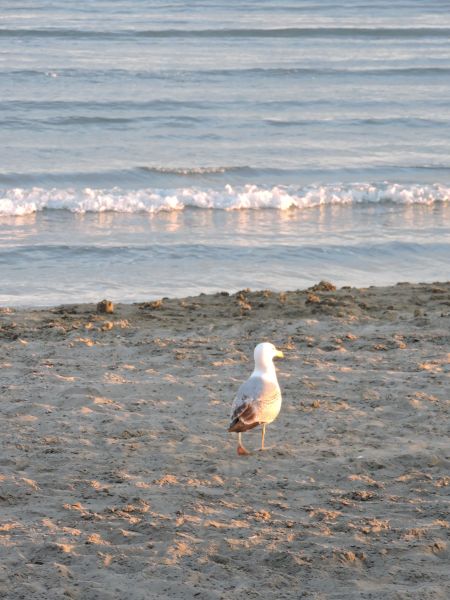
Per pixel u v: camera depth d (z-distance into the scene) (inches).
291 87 1967.3
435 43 2677.2
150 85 1914.4
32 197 1105.4
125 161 1339.8
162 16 3065.9
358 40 2701.8
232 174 1284.4
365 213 1110.4
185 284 820.0
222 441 395.5
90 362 505.0
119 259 896.9
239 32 2694.4
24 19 2876.5
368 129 1605.6
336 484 350.6
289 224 1052.5
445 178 1290.6
